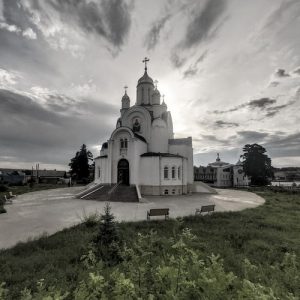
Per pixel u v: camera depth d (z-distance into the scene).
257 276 6.06
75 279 6.59
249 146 61.50
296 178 127.62
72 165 69.50
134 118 38.88
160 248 8.51
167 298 3.29
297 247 9.73
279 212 19.14
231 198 31.16
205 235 11.77
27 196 31.08
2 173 67.12
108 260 7.71
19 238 11.36
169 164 34.03
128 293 3.32
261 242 10.48
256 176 59.81
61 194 33.78
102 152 42.69
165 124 38.06
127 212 18.69
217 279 3.60
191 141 39.84
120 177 32.78
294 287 5.30
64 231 12.26
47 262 7.81
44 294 3.51
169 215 17.28
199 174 80.62
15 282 6.46
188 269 4.13
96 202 25.02
